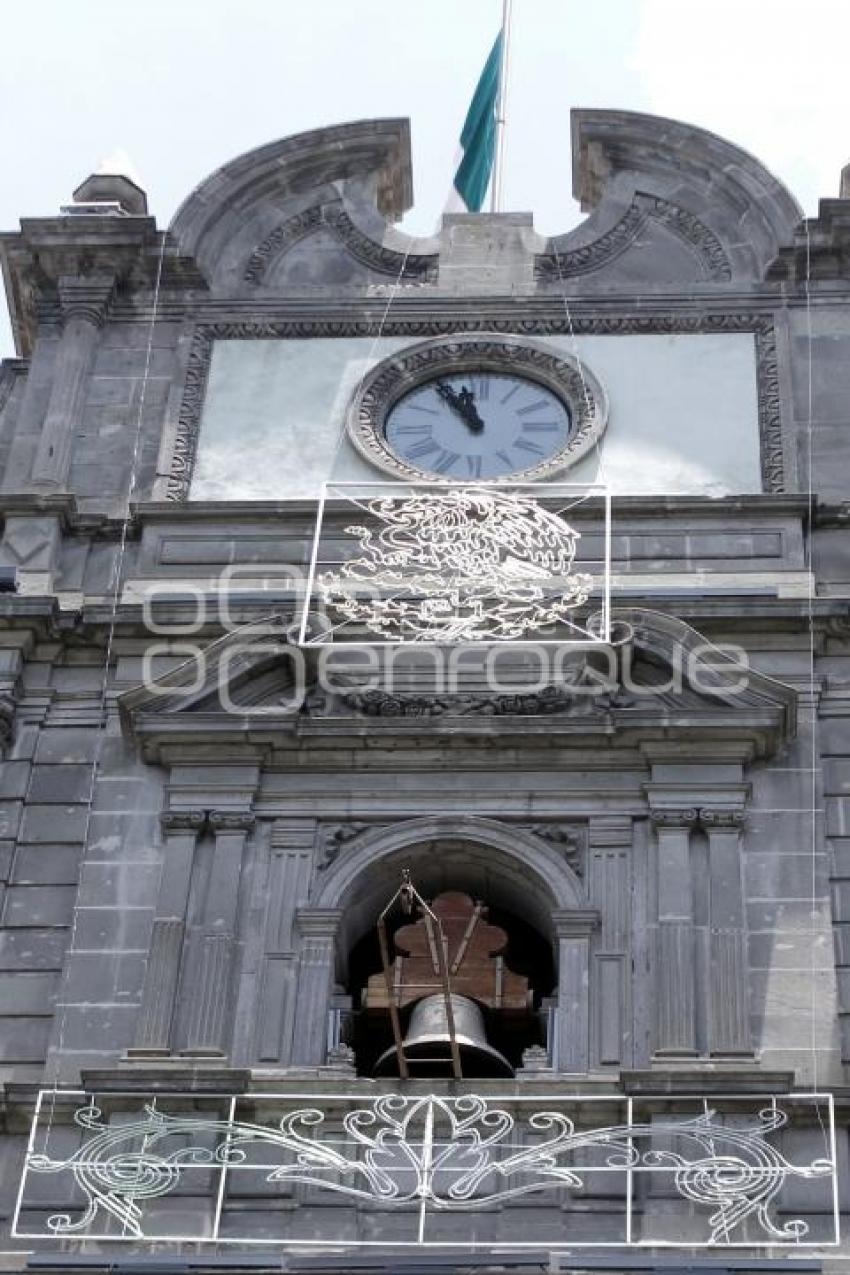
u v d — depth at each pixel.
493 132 34.88
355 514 28.56
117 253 31.22
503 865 25.62
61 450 29.52
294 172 32.31
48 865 25.73
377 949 26.25
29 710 27.03
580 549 28.17
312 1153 22.86
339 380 30.33
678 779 25.81
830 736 26.41
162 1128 23.16
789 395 29.72
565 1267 21.83
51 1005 24.66
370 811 25.89
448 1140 23.28
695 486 28.95
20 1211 22.97
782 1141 23.16
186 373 30.42
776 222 31.16
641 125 32.22
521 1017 24.95
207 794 26.02
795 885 25.09
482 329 30.66
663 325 30.55
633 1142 23.14
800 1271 21.73
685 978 24.27
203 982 24.55
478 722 26.14
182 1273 21.83
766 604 27.16
